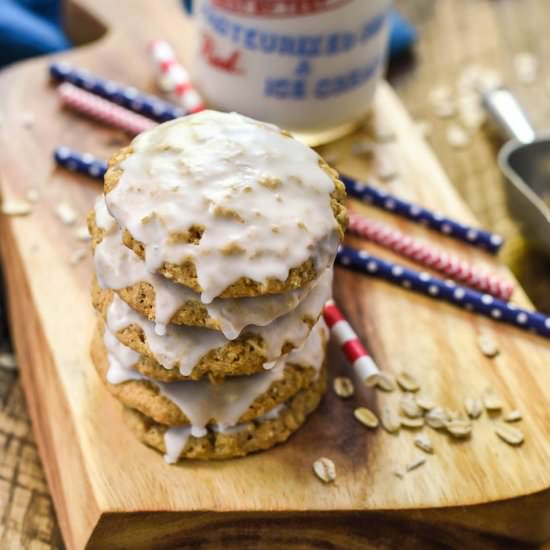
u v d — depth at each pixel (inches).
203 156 16.1
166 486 16.7
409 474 17.2
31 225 20.2
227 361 16.3
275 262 15.6
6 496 17.9
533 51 27.7
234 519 16.7
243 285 15.6
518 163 22.9
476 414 18.1
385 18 21.9
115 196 16.0
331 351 18.8
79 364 18.2
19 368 19.8
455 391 18.4
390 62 27.0
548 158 23.0
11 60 25.1
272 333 16.4
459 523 17.2
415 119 25.5
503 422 18.0
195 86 23.1
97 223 17.0
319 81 21.5
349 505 16.8
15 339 20.1
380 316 19.5
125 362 17.0
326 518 16.9
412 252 20.5
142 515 16.4
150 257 15.6
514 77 26.9
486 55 27.5
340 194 16.6
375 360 18.8
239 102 22.0
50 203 20.7
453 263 20.2
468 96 26.1
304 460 17.3
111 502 16.4
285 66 21.3
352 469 17.2
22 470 18.3
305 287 16.1
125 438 17.2
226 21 21.2
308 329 16.7
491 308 19.5
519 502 17.1
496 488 17.1
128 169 16.2
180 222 15.6
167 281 16.1
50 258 19.7
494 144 25.0
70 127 22.4
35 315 18.9
